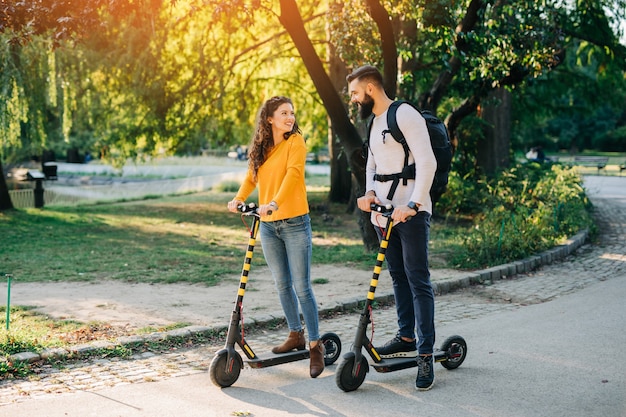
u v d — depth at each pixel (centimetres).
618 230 1478
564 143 6494
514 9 1135
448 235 1390
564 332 634
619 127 6450
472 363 543
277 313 711
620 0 1723
